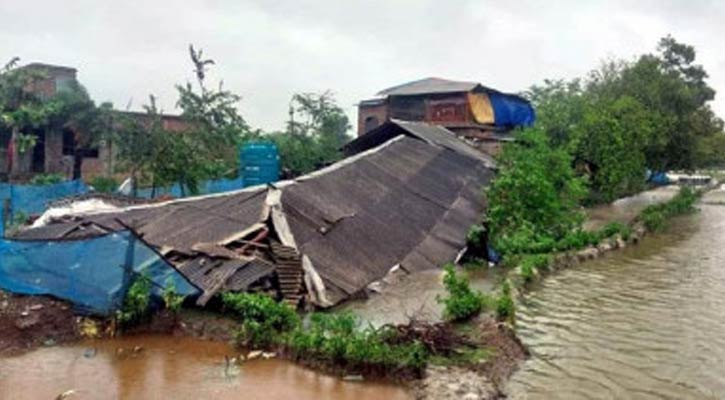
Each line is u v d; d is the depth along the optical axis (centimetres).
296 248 1689
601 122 3947
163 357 1250
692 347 1419
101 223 1925
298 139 3959
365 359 1170
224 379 1147
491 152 4338
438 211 2591
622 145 3934
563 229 2638
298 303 1562
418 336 1262
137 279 1393
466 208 2775
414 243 2197
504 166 3042
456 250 2298
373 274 1833
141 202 2475
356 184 2477
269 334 1303
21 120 3659
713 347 1420
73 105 3819
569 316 1656
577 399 1120
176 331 1380
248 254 1648
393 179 2736
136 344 1320
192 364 1216
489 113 4631
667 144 4850
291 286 1583
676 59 6022
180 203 2077
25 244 1453
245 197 2038
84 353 1261
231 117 3403
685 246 2841
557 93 5041
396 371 1156
